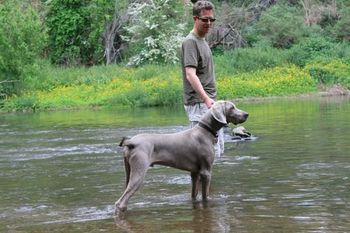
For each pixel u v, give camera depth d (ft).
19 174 30.78
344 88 100.89
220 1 136.98
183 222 19.88
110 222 20.26
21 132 53.83
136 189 21.74
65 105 88.79
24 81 98.58
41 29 109.29
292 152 34.99
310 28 126.11
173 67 108.99
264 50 117.39
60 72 105.81
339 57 112.47
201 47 25.49
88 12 126.31
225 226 19.17
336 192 23.79
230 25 128.26
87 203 23.40
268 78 100.17
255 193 24.09
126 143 21.98
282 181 26.37
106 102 88.33
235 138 42.37
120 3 125.39
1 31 96.68
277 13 128.88
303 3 132.05
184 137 22.82
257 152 35.68
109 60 125.39
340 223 19.10
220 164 31.63
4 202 24.00
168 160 22.54
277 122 53.11
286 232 18.26
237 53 111.24
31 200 24.27
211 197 23.66
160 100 86.43
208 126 23.07
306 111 64.08
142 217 20.80
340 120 52.60
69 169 31.94
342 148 35.68
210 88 25.95
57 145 42.96
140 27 120.57
